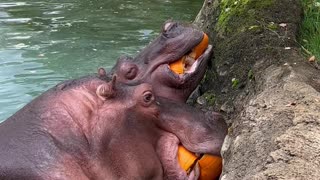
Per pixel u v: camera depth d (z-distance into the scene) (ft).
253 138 8.93
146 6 29.43
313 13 15.20
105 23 25.89
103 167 9.95
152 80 11.82
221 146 10.74
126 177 10.10
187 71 12.03
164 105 11.02
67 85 10.67
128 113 10.44
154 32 24.26
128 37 23.52
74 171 9.70
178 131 10.84
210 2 16.48
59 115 10.19
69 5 29.68
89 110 10.28
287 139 8.17
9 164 9.69
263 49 12.59
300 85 10.06
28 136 9.96
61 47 22.18
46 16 27.22
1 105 16.38
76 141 9.95
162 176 10.64
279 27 13.67
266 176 7.44
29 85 18.06
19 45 22.45
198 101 13.42
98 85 10.62
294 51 12.32
